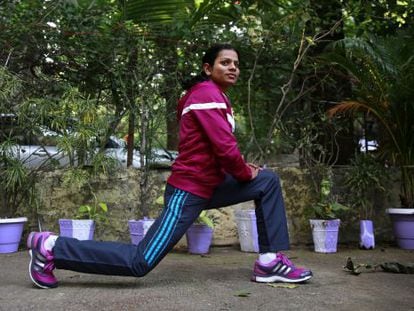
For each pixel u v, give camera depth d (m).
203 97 2.75
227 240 4.67
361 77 4.66
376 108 4.71
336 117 5.12
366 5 5.34
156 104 4.67
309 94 5.17
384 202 4.99
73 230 4.14
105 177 4.59
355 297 2.60
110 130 4.65
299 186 4.84
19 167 4.20
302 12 4.81
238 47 4.93
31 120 4.26
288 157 5.21
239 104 5.44
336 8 5.35
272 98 5.23
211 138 2.71
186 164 2.80
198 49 4.71
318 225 4.32
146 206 4.61
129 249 2.69
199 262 3.76
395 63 4.54
